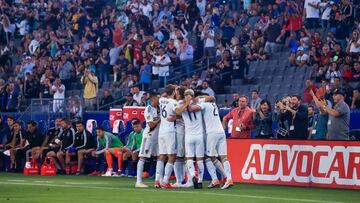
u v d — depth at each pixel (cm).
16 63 8769
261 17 6869
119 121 5762
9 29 9044
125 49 7494
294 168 4528
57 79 7406
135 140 5478
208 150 4247
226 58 6681
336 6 6406
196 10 7481
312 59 6159
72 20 8544
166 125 4256
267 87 6494
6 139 6656
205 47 7194
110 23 7988
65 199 3503
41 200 3447
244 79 6656
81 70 7762
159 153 4294
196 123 4222
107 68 7638
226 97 6481
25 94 7688
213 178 4275
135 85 7062
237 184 4628
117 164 5678
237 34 7238
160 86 7044
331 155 4391
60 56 7925
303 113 4628
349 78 5794
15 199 3497
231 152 4831
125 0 8206
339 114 4416
